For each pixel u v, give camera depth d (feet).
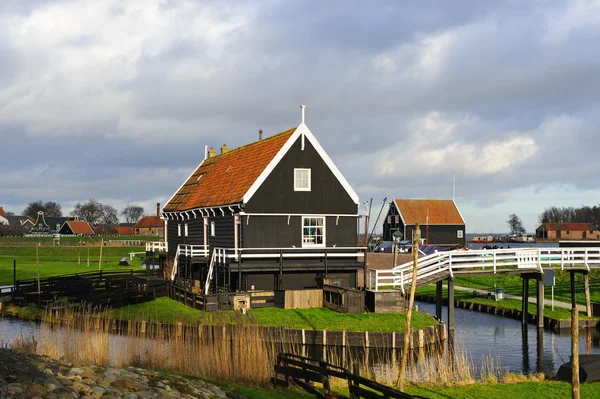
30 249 290.97
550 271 116.06
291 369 58.34
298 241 115.14
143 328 82.28
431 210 343.46
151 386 49.32
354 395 51.49
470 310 140.77
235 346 61.98
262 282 112.37
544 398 60.44
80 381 45.73
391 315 99.96
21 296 128.77
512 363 87.20
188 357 64.75
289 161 114.83
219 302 99.09
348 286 116.67
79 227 474.90
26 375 43.39
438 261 112.68
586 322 115.44
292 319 94.53
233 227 115.03
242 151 141.18
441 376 68.69
